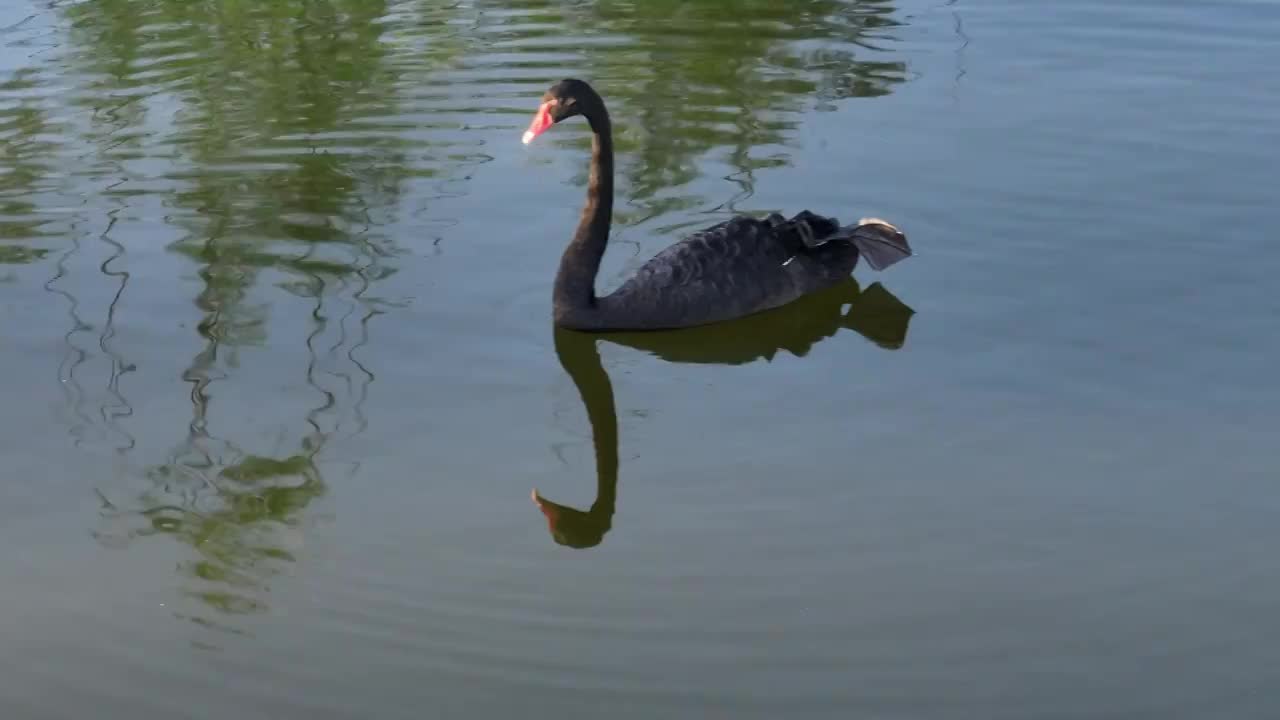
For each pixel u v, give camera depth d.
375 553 6.03
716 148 10.34
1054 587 5.72
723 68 11.91
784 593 5.72
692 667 5.31
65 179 10.05
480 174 10.09
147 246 9.11
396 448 6.88
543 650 5.41
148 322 8.16
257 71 12.05
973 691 5.16
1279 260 8.57
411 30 13.06
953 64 11.87
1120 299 8.20
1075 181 9.71
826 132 10.56
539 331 8.15
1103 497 6.32
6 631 5.60
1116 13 13.08
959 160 10.08
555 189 9.84
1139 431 6.84
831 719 5.03
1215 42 12.24
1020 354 7.66
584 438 6.99
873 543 6.04
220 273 8.75
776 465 6.68
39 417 7.16
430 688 5.23
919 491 6.41
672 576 5.85
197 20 13.44
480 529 6.21
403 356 7.80
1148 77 11.50
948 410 7.12
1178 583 5.73
